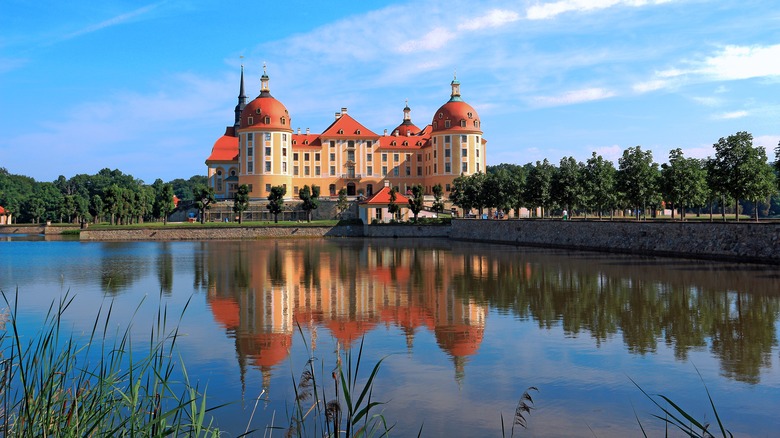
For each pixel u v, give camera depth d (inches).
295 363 988.6
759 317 1312.7
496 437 684.1
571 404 789.9
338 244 4291.3
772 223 2274.9
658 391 835.4
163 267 2588.6
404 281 2049.7
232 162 7263.8
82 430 442.3
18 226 7003.0
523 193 4596.5
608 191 4042.8
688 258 2628.0
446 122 6569.9
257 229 5418.3
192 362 991.6
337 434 395.2
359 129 6998.0
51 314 1427.2
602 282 1908.2
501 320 1334.9
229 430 695.7
